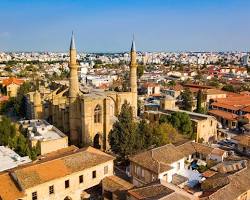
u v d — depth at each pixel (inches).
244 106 5251.0
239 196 2106.3
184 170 2773.1
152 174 2396.7
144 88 7165.4
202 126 3976.4
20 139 3063.5
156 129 3353.8
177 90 6737.2
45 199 2114.9
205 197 2004.2
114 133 2965.1
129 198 2018.9
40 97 4448.8
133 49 4212.6
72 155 2397.9
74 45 3555.6
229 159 2849.4
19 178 2042.3
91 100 3462.1
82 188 2324.1
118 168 2938.0
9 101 6043.3
